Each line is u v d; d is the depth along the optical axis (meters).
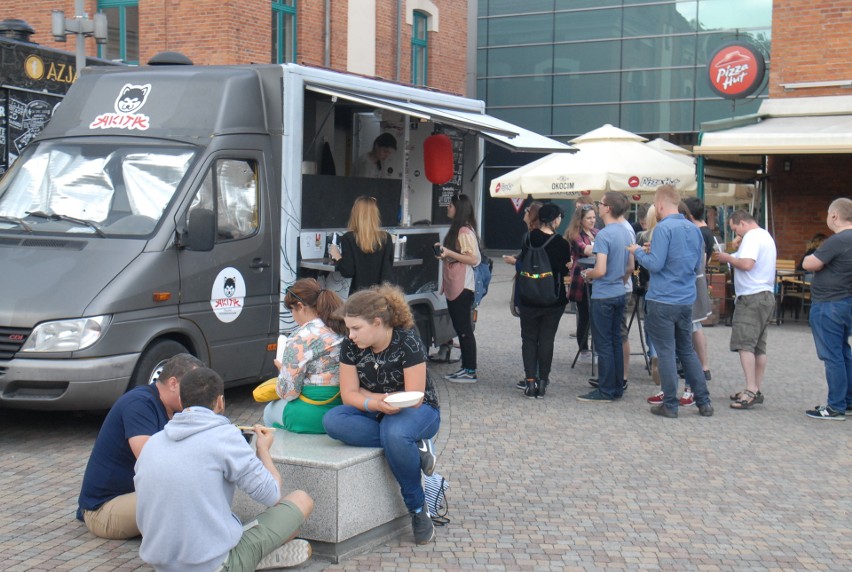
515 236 35.34
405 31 25.25
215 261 8.16
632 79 33.00
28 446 7.50
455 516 6.02
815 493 6.64
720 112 31.81
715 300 15.93
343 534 5.18
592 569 5.18
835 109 16.19
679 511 6.20
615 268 9.30
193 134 8.35
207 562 4.34
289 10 21.12
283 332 8.81
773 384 10.66
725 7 31.39
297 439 5.62
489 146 35.50
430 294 10.84
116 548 5.34
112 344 7.31
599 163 15.23
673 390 8.86
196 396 4.48
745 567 5.26
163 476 4.29
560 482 6.79
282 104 8.74
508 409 9.14
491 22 34.88
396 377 5.41
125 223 7.90
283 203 8.74
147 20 19.78
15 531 5.59
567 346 13.35
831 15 16.11
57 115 8.96
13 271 7.45
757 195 17.53
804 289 16.47
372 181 10.03
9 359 7.21
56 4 20.66
